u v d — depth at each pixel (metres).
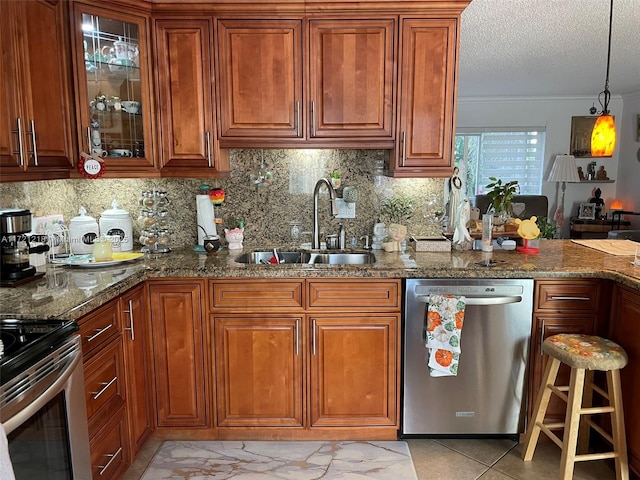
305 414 2.45
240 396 2.44
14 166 1.84
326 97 2.57
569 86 5.93
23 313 1.61
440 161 2.61
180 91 2.55
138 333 2.26
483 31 3.47
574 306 2.32
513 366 2.37
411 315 2.33
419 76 2.54
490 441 2.48
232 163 2.91
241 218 2.96
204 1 2.45
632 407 2.07
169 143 2.59
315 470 2.24
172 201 2.92
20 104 1.87
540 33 3.53
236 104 2.57
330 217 2.97
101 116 2.44
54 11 2.14
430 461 2.31
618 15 3.11
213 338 2.39
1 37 1.75
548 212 7.01
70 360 1.51
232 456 2.36
